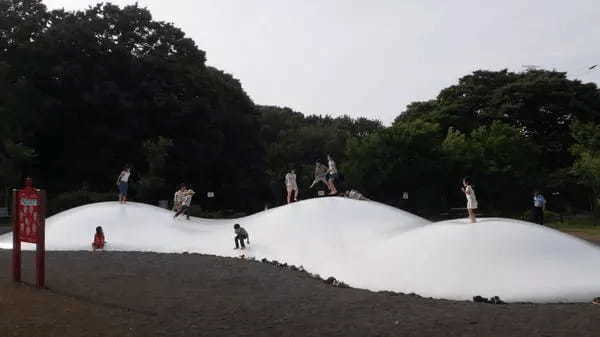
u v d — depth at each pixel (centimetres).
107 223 1559
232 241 1442
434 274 1024
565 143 4241
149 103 3269
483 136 3666
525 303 891
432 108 4597
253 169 4191
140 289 916
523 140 3700
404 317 769
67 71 3020
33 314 724
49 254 1285
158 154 2866
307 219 1483
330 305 841
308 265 1223
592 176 3053
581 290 930
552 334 684
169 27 3666
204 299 862
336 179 1773
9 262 1148
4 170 2644
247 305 831
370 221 1476
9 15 3078
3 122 2778
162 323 722
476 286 963
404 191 3541
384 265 1119
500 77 4531
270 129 5919
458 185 3647
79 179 3303
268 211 1723
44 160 3400
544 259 1028
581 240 1188
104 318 729
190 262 1204
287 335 682
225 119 3794
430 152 3406
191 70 3600
